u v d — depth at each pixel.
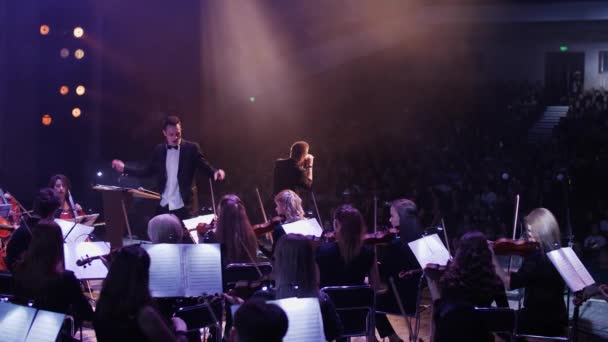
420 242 4.77
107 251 5.01
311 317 3.15
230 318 4.33
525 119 22.41
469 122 22.47
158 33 13.36
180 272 3.98
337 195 16.19
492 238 12.45
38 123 11.95
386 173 16.70
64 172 12.12
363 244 4.60
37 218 5.22
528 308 4.72
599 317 6.59
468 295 3.50
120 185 12.64
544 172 16.05
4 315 3.18
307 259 3.40
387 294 5.07
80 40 11.85
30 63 11.84
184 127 13.86
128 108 12.95
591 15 21.28
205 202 15.77
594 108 21.08
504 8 21.83
